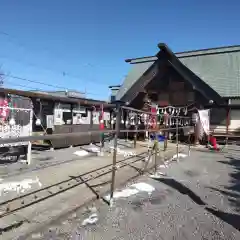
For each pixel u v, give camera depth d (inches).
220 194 195.0
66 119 446.9
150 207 162.7
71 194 176.6
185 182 227.5
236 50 697.0
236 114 594.6
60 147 418.6
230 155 402.3
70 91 974.4
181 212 156.3
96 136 505.0
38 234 122.2
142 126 474.3
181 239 122.5
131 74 827.4
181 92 594.9
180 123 548.7
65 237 120.3
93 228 130.6
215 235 127.4
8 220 132.0
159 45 559.8
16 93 198.7
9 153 331.0
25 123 270.5
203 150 455.2
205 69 690.8
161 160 327.9
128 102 636.1
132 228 132.2
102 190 187.2
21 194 173.8
